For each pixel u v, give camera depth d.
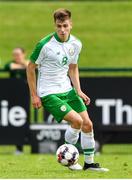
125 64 71.38
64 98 25.34
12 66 41.75
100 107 39.53
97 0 91.62
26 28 79.56
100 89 39.41
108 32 78.62
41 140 39.66
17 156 37.19
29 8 84.94
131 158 34.75
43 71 25.36
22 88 39.59
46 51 25.08
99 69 40.12
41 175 24.58
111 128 39.62
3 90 39.56
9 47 74.94
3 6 85.69
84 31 78.75
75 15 82.69
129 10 84.06
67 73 25.89
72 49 25.34
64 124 39.53
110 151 41.12
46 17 82.38
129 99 39.56
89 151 25.72
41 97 25.31
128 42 76.25
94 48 74.88
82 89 39.44
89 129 25.44
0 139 39.62
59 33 24.88
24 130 39.69
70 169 25.89
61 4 86.19
